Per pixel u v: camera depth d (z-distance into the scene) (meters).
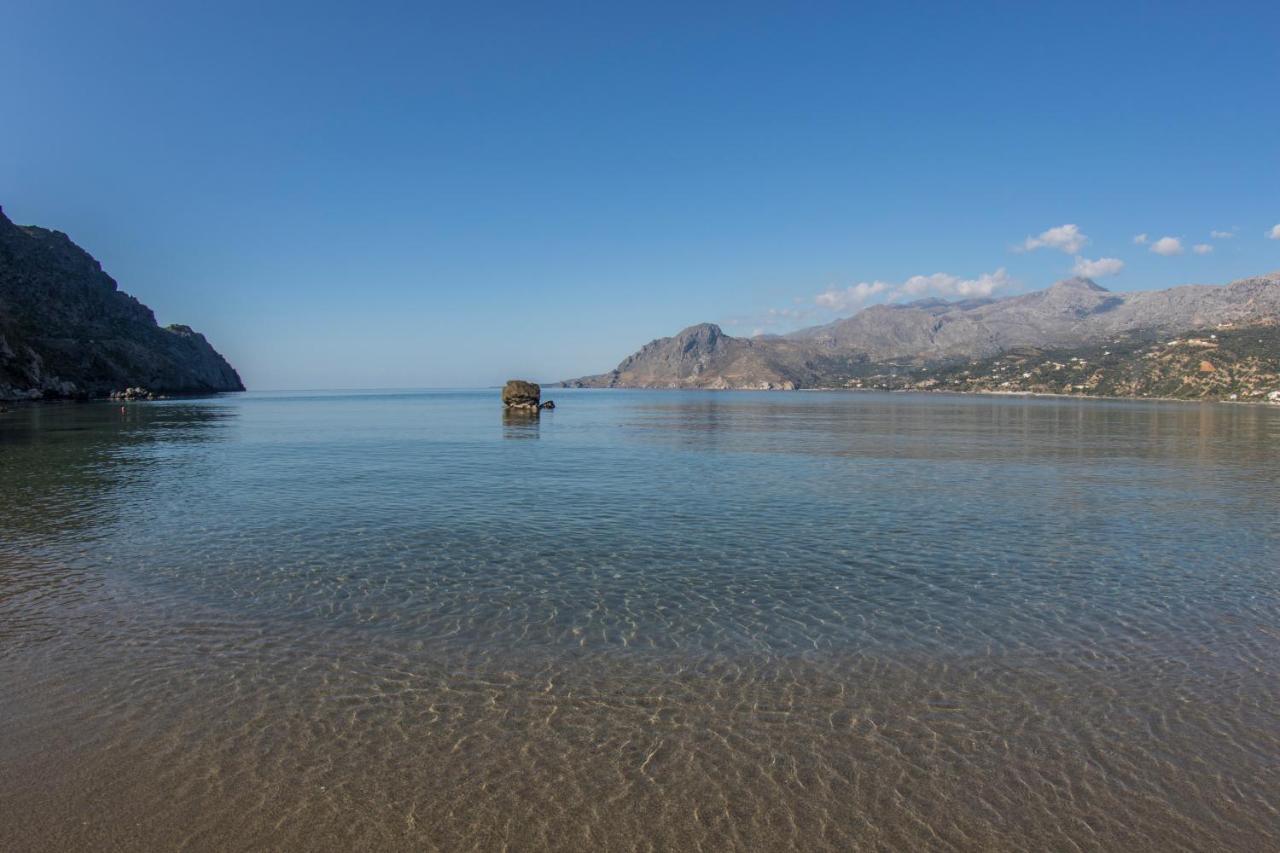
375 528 25.25
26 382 165.00
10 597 16.95
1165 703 11.73
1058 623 15.54
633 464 45.94
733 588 18.03
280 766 9.75
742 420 107.25
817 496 32.72
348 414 124.56
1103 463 46.88
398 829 8.45
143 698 11.70
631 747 10.27
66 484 35.91
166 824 8.54
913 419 110.56
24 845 8.16
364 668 12.94
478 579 18.75
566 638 14.49
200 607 16.28
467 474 40.62
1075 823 8.64
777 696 11.91
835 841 8.30
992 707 11.56
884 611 16.27
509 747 10.26
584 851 8.09
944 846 8.22
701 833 8.42
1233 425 93.62
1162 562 20.81
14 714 11.16
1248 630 15.12
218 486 35.44
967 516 27.89
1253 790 9.31
